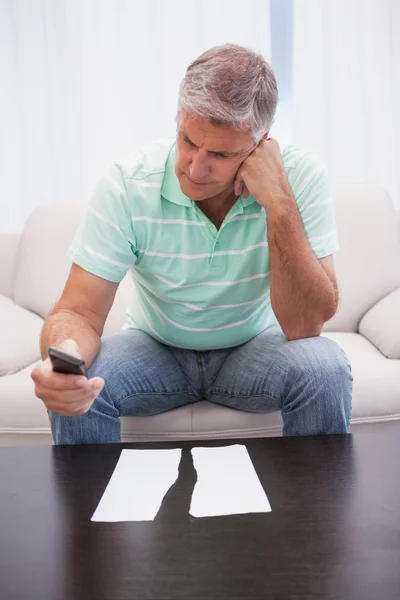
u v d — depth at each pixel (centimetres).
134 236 150
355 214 229
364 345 201
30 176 293
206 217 148
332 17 287
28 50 288
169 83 288
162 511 98
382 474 108
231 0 285
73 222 235
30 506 101
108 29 286
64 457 121
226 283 153
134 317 175
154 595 77
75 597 77
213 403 167
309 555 84
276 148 147
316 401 139
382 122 292
